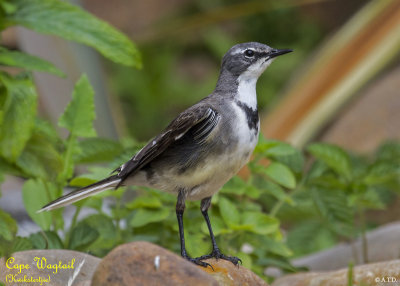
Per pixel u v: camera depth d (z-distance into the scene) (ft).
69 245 31.71
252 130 28.96
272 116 51.06
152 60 72.23
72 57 45.52
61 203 28.09
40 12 32.96
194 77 75.82
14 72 64.59
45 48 45.39
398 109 55.16
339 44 50.01
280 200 35.22
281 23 75.51
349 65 49.21
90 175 30.63
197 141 28.17
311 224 43.78
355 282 28.63
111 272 21.79
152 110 69.67
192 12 79.77
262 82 69.26
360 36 49.39
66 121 33.19
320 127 49.57
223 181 28.99
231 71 30.71
